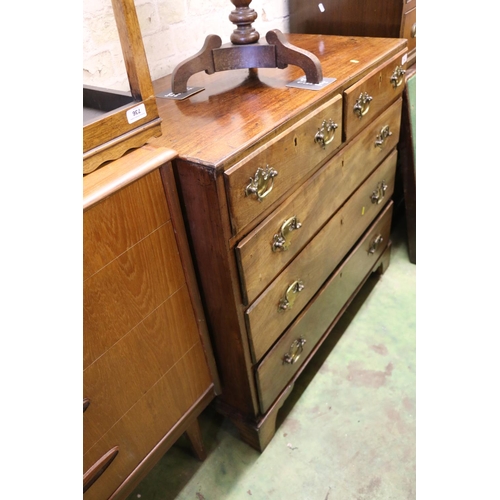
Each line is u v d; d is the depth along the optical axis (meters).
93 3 0.97
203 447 1.09
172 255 0.76
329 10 1.38
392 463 1.07
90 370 0.69
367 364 1.32
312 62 0.90
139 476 0.87
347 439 1.13
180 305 0.82
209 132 0.77
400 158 1.50
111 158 0.66
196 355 0.91
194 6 1.21
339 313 1.33
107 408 0.74
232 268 0.79
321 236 1.06
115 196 0.63
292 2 1.46
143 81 0.67
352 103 0.98
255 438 1.08
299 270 1.00
